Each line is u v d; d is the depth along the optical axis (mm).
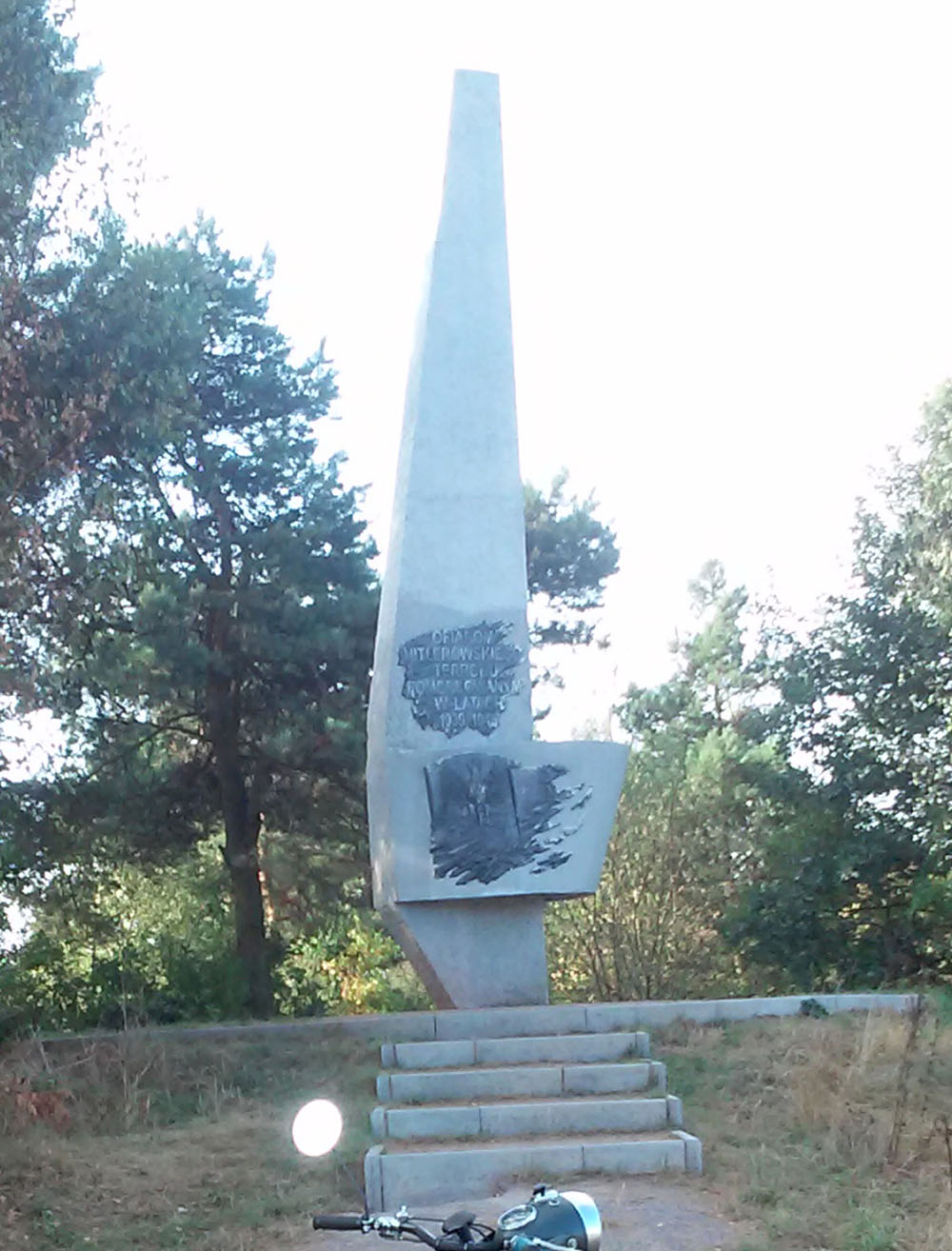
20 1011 16656
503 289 17422
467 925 15867
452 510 16734
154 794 21219
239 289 23094
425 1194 9320
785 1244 7906
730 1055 12703
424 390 16984
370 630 21812
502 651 16422
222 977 19016
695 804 24016
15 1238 8469
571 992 23547
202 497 22484
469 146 17734
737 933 22016
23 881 20062
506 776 15812
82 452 16938
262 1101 12000
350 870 24312
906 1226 8086
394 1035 13781
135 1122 11453
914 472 25547
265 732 21969
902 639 23766
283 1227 8680
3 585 15328
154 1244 8422
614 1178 9430
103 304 16359
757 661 26297
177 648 20328
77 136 15938
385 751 16000
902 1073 10914
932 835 22281
